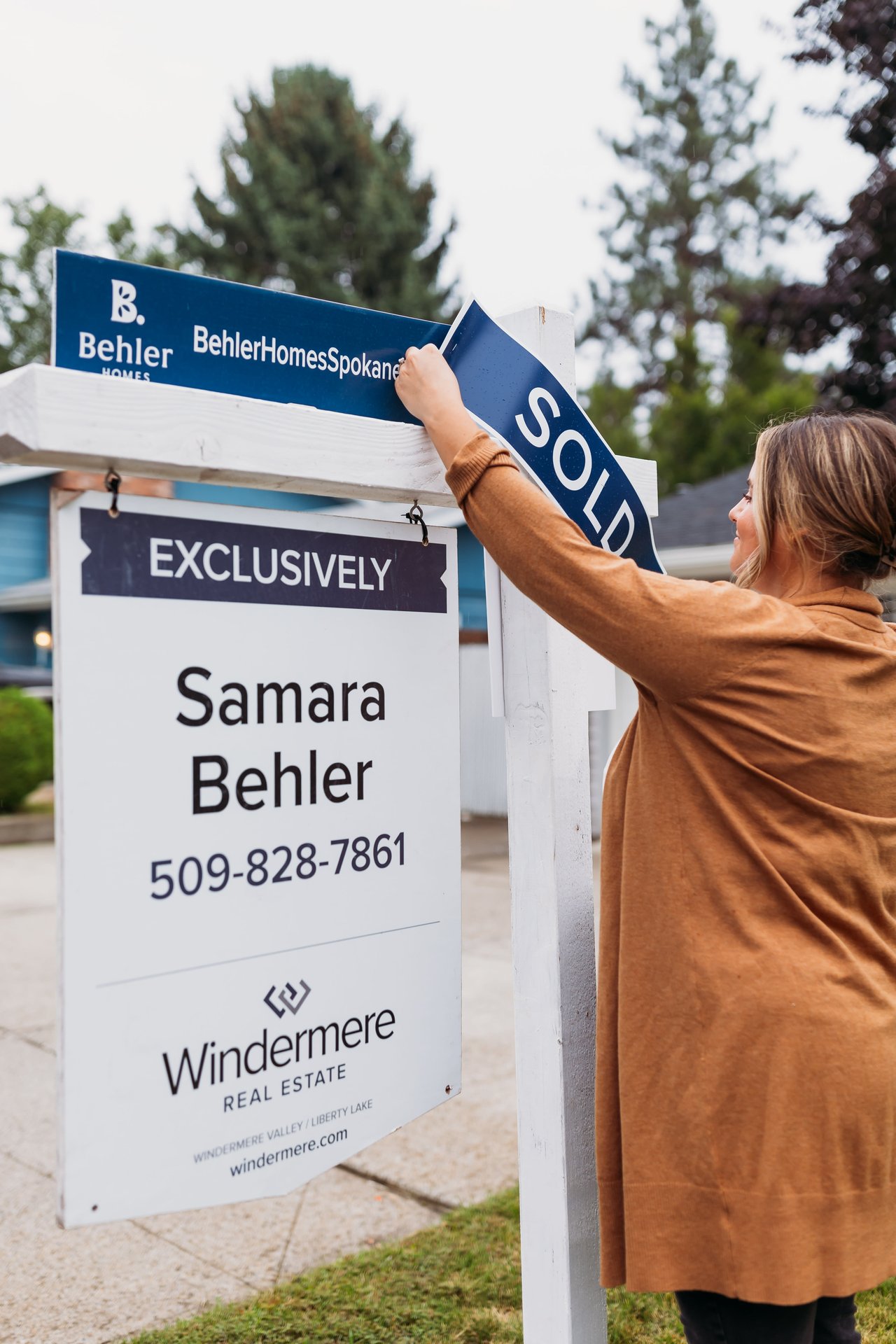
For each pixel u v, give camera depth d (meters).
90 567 1.55
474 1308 2.80
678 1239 1.47
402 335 1.87
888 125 9.23
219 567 1.68
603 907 1.65
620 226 38.19
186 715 1.64
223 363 1.67
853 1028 1.44
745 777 1.49
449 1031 1.98
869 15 8.62
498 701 2.00
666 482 26.94
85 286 1.54
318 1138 1.79
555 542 1.53
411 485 1.84
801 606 1.62
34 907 8.82
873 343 9.99
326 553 1.82
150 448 1.54
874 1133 1.45
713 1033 1.46
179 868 1.63
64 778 1.52
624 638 1.48
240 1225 3.34
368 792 1.87
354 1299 2.86
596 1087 1.63
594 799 11.45
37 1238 3.27
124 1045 1.57
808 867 1.47
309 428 1.70
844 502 1.58
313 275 29.55
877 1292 2.94
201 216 31.05
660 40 37.31
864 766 1.50
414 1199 3.49
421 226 31.95
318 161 31.62
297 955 1.77
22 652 20.25
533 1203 1.95
